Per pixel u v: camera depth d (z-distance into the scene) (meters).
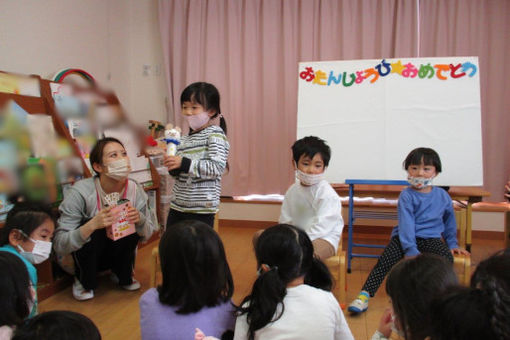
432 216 1.98
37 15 2.44
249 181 3.35
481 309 0.66
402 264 0.94
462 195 2.33
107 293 2.13
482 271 0.79
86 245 1.97
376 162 2.53
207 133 1.76
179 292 1.01
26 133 2.03
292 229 1.11
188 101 1.74
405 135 2.51
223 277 1.07
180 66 3.32
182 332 1.00
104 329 1.72
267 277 1.00
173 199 1.81
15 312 0.99
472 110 2.45
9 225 1.53
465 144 2.46
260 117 3.27
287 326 0.97
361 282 2.28
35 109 2.16
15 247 1.53
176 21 3.27
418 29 2.93
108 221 1.88
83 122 2.46
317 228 1.82
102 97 2.69
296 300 1.01
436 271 0.89
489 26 2.86
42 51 2.49
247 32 3.18
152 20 3.47
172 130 1.75
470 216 2.35
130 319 1.82
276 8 3.14
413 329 0.87
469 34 2.87
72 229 1.96
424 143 2.49
